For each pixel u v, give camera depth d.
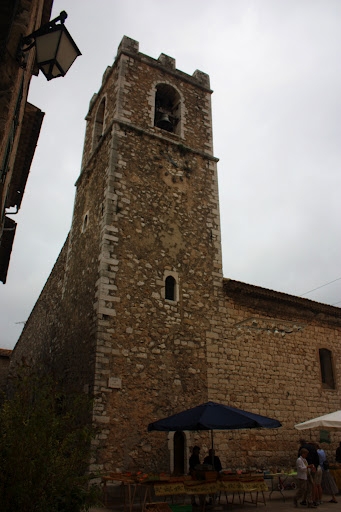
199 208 17.92
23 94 8.43
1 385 29.39
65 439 7.40
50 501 6.68
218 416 10.84
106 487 11.45
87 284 15.66
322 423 13.89
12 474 6.55
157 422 11.46
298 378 17.14
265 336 17.00
